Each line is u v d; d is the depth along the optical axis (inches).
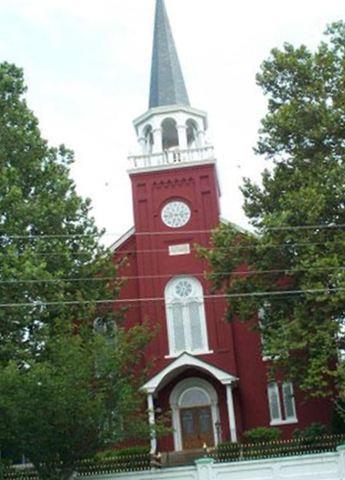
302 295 1387.8
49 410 1098.7
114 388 1183.6
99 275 1433.3
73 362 1141.7
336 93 1467.8
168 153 1926.7
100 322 1464.1
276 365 1387.8
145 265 1838.1
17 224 1315.2
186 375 1747.0
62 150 1514.5
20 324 1267.2
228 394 1681.8
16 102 1448.1
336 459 1195.9
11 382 1104.2
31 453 1129.4
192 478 1195.9
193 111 1990.7
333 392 1422.2
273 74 1508.4
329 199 1380.4
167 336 1777.8
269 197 1475.1
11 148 1408.7
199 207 1876.2
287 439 1547.7
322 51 1488.7
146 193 1898.4
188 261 1834.4
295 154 1475.1
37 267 1245.1
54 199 1417.3
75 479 1190.9
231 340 1763.0
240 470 1195.3
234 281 1450.5
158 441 1700.3
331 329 1300.4
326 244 1341.0
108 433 1145.4
